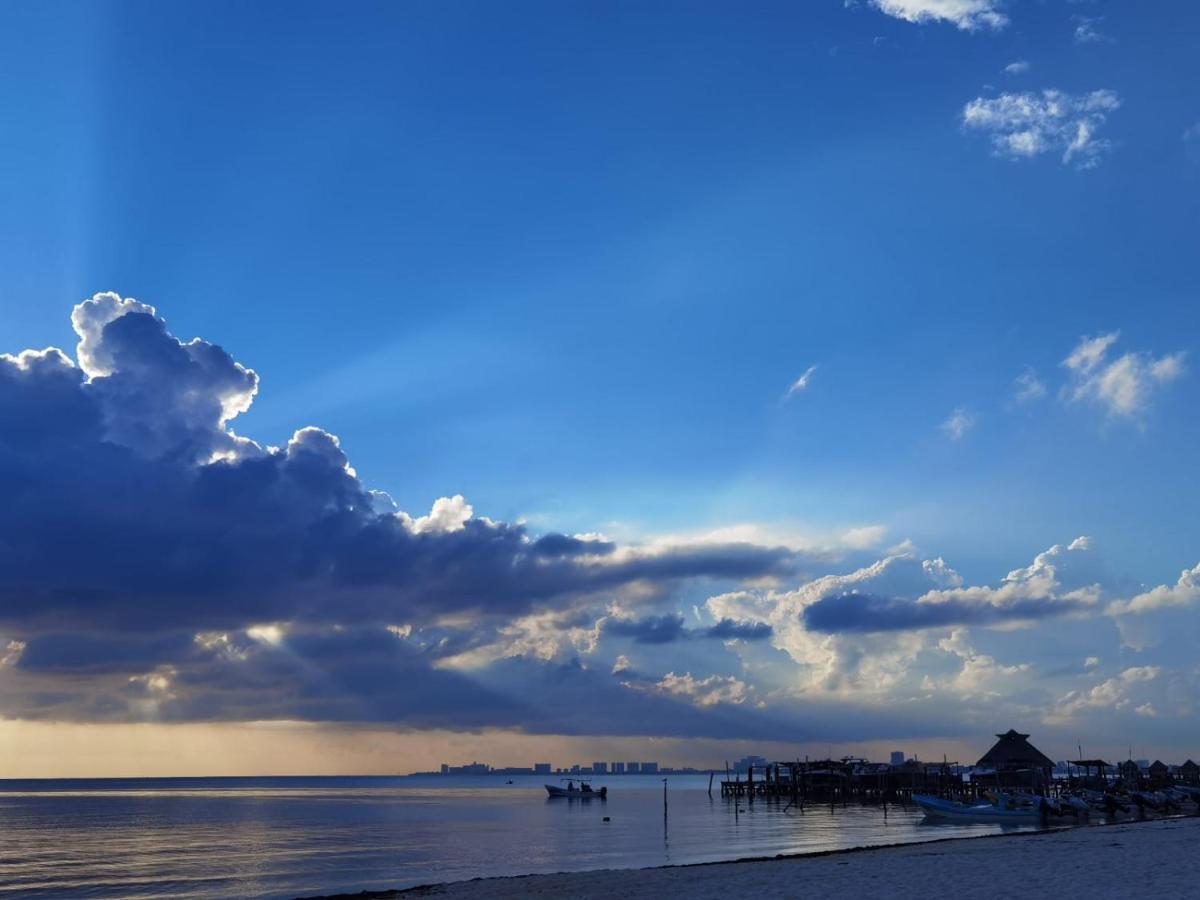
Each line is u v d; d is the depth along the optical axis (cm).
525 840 9412
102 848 9069
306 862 7469
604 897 3588
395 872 6688
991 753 12938
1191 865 3575
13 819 14450
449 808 18112
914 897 3042
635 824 11775
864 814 12319
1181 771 14438
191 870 7019
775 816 12506
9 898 5656
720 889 3606
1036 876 3416
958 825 9606
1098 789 12456
